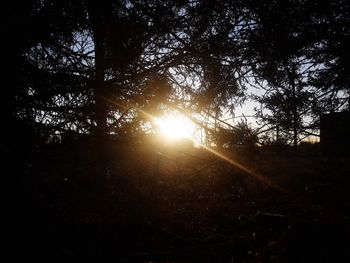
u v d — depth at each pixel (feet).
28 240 15.60
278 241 20.89
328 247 19.39
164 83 17.15
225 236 23.73
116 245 19.71
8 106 15.57
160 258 19.69
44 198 16.60
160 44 16.46
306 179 33.01
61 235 17.24
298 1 15.87
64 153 16.70
